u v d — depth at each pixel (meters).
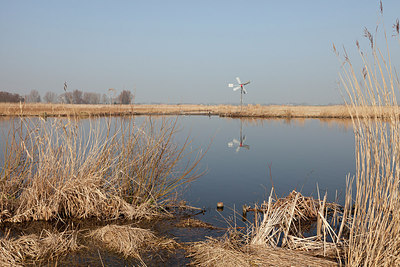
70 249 5.36
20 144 7.50
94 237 5.88
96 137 7.69
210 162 14.26
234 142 20.88
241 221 7.16
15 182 7.36
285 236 5.66
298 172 12.35
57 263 4.89
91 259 5.06
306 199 7.78
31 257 5.00
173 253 5.37
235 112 51.69
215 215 7.57
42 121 7.57
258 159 15.07
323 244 5.41
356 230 4.56
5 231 6.10
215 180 10.98
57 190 6.93
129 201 7.75
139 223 6.89
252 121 39.75
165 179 8.27
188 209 8.00
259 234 5.61
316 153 16.83
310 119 43.41
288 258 4.80
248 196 9.15
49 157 7.41
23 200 6.88
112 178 7.71
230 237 5.70
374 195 4.28
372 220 4.29
